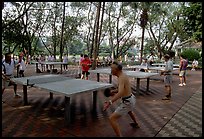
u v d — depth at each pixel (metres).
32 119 5.10
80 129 4.49
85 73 10.85
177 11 23.78
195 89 9.30
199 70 18.61
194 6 17.62
